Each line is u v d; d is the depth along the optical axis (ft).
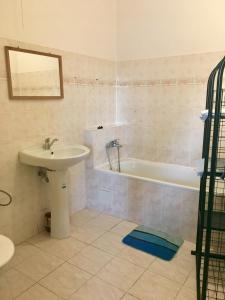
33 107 7.74
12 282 6.22
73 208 9.78
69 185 9.46
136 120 10.98
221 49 8.68
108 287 6.09
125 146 11.37
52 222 8.04
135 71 10.62
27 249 7.54
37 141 8.00
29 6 7.30
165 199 8.26
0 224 7.26
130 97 10.96
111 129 10.49
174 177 10.23
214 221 6.10
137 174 11.02
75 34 8.91
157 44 9.88
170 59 9.70
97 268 6.74
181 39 9.35
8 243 5.22
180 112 9.85
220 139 8.18
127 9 10.30
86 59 9.49
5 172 7.22
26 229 8.03
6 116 7.05
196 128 9.61
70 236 8.21
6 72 6.89
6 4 6.76
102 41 10.15
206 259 5.21
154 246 7.66
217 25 8.60
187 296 5.84
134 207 9.00
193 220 7.82
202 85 9.20
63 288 6.05
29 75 7.47
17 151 7.45
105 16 10.13
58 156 7.75
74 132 9.36
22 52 7.20
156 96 10.28
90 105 9.95
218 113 4.69
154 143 10.69
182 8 9.11
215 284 6.20
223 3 8.37
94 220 9.27
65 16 8.45
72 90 9.05
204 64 9.05
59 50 8.39
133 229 8.66
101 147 10.11
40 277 6.40
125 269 6.71
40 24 7.68
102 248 7.59
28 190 7.92
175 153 10.25
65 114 8.89
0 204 7.20
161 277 6.43
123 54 10.79
